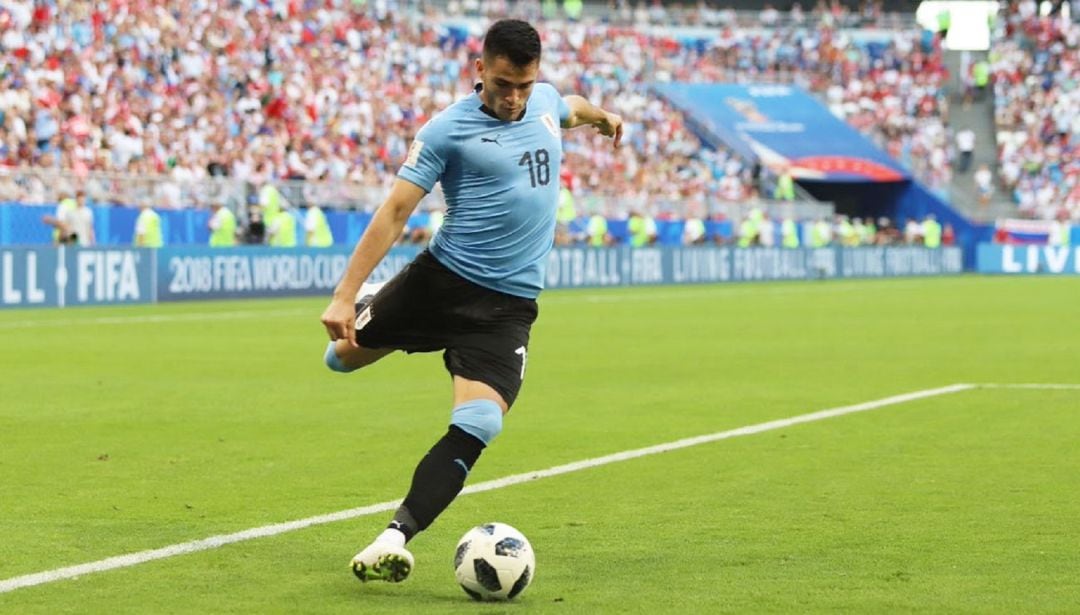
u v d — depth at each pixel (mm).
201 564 19016
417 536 20984
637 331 66125
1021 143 166875
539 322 72438
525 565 16938
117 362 49625
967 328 68500
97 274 82812
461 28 150125
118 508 23141
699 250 126125
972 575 18328
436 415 35562
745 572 18531
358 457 28734
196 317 73625
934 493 24562
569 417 35250
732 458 28641
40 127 89750
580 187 127562
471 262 18609
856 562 19141
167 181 90000
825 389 41719
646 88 153875
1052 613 16359
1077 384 43000
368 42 129750
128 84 99625
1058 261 156250
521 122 18562
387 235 18141
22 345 56312
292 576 18328
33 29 94688
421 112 125875
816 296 101750
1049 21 174625
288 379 44188
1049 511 22891
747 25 173875
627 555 19609
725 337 62500
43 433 32250
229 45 110750
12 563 18984
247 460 28328
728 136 152375
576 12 160000
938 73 171125
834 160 153875
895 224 161000
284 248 94750
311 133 111250
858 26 176000
